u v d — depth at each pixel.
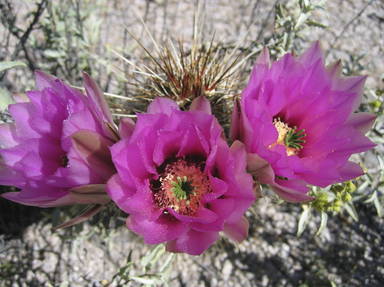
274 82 0.14
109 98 0.21
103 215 0.20
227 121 0.17
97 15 0.29
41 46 0.27
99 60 0.25
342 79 0.15
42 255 0.24
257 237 0.24
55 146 0.14
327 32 0.29
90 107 0.13
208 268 0.23
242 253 0.24
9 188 0.25
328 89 0.14
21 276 0.23
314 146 0.14
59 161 0.14
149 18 0.29
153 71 0.19
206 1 0.30
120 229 0.24
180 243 0.12
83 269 0.23
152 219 0.13
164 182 0.14
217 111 0.17
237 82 0.21
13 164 0.13
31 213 0.25
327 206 0.18
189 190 0.14
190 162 0.15
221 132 0.13
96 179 0.13
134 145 0.12
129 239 0.24
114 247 0.24
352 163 0.14
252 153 0.13
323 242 0.24
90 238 0.24
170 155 0.14
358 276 0.23
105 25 0.29
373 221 0.24
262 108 0.12
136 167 0.13
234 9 0.29
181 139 0.13
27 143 0.13
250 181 0.12
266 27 0.29
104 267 0.23
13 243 0.24
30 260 0.24
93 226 0.22
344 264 0.24
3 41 0.28
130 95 0.21
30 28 0.26
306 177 0.14
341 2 0.30
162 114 0.12
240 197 0.12
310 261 0.24
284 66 0.14
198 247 0.12
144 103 0.18
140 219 0.12
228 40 0.28
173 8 0.29
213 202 0.13
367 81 0.27
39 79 0.14
